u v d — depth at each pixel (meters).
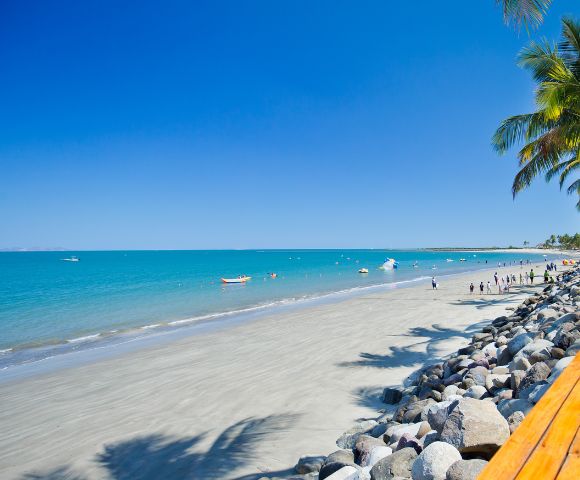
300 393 10.52
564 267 75.44
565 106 12.74
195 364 14.02
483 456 3.39
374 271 80.81
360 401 9.74
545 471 1.52
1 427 9.34
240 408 9.72
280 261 139.50
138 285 52.16
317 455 7.01
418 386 9.20
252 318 24.33
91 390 11.75
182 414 9.55
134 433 8.62
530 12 11.34
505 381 6.00
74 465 7.44
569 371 2.75
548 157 15.46
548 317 11.07
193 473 6.85
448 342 15.65
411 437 4.61
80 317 26.73
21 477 7.12
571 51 13.25
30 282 59.09
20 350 17.72
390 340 16.45
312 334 18.30
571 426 1.87
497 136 15.14
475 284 43.41
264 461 7.04
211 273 78.25
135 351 16.66
